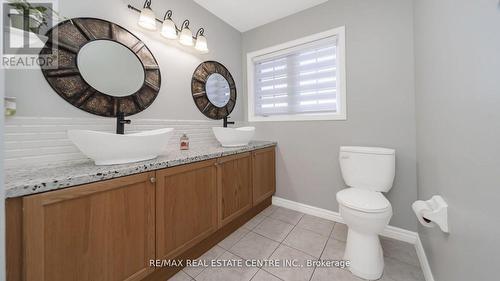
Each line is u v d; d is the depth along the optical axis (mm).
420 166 1364
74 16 1152
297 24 2076
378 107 1646
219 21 2188
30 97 1003
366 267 1206
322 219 1955
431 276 1089
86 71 1198
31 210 671
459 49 723
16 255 658
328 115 1911
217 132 1765
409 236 1541
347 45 1776
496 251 528
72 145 1133
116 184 886
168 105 1672
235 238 1638
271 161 2191
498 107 511
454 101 770
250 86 2479
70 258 764
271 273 1253
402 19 1528
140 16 1387
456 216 762
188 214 1241
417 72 1396
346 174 1677
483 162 583
